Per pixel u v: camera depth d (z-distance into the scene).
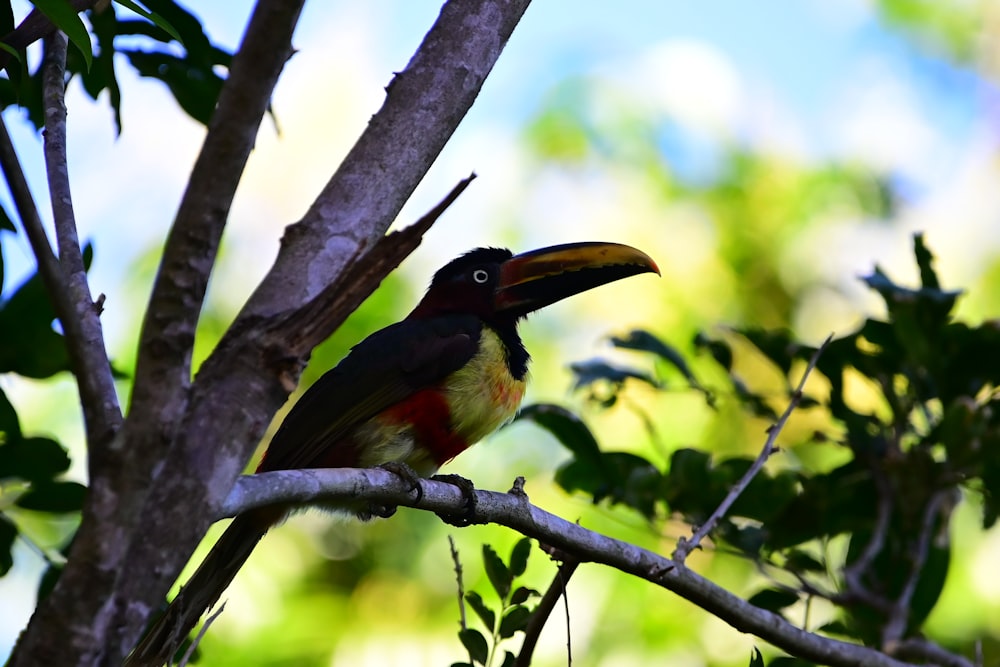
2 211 9.12
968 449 10.23
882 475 10.91
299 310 6.02
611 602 14.11
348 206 6.64
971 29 19.00
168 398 5.19
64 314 5.17
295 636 13.86
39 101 9.49
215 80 9.91
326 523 14.41
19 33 7.48
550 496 14.60
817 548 13.69
